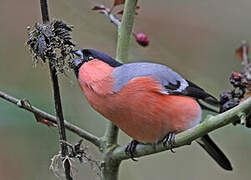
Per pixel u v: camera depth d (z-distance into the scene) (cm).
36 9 1134
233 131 1095
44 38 539
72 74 1054
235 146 1094
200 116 771
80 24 1144
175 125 736
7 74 1062
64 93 1045
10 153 941
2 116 888
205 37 1206
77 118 1023
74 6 1147
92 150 963
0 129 922
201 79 1156
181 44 1196
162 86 741
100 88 725
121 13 772
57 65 540
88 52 759
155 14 1212
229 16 1221
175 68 1162
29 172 944
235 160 1090
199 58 1189
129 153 679
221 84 1166
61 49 543
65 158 547
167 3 1223
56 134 948
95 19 1149
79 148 563
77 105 1038
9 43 1100
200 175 1149
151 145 684
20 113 905
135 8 754
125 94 717
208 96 793
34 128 928
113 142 693
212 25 1215
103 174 680
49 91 1028
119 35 757
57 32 543
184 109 745
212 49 1198
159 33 1201
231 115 573
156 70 755
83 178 805
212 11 1225
